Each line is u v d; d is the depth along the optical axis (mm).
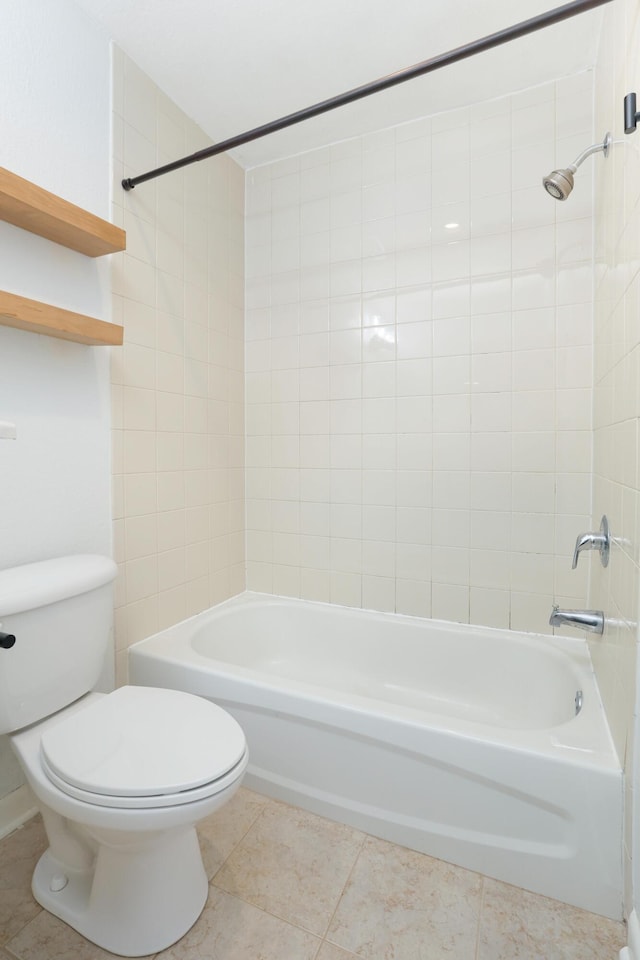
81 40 1403
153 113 1675
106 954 984
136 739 1017
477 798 1163
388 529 1965
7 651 1057
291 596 2180
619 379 1146
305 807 1379
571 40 1484
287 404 2146
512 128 1708
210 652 1855
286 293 2127
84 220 1260
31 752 1044
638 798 821
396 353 1921
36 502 1311
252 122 1892
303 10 1397
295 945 1003
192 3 1370
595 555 1546
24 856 1224
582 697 1332
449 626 1841
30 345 1286
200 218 1923
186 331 1861
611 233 1272
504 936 1021
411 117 1842
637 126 944
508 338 1736
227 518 2133
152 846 983
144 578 1689
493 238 1746
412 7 1390
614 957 976
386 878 1162
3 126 1198
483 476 1796
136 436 1642
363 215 1961
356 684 1929
